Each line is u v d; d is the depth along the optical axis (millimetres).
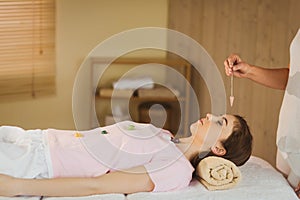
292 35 2883
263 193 2166
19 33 4074
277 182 2293
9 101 4188
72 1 4383
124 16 4539
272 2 3143
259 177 2342
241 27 3578
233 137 2346
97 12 4469
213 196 2115
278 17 3068
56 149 2230
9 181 2041
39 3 4152
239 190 2191
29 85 4242
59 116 4441
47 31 4254
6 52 4043
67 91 4449
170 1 4535
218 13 3930
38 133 2410
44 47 4258
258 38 3342
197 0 4219
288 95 2318
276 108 3088
